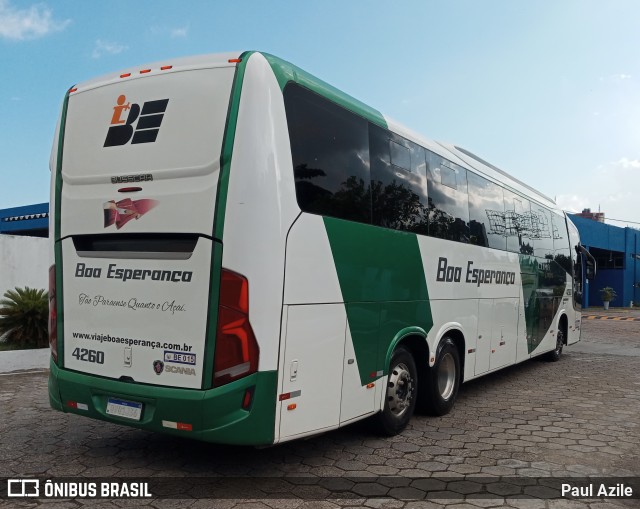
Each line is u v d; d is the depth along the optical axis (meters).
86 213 4.67
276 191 4.11
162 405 4.14
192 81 4.32
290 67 4.50
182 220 4.17
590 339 17.06
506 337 8.54
